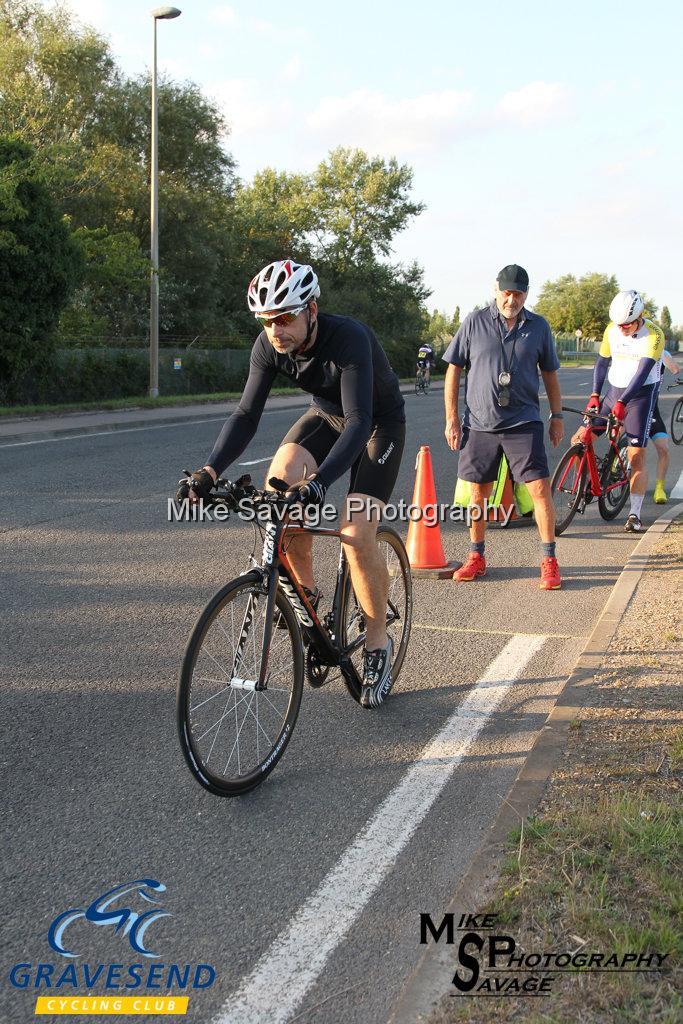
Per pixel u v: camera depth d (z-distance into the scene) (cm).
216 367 3055
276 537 337
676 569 600
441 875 278
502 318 583
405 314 5338
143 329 3341
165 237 3509
